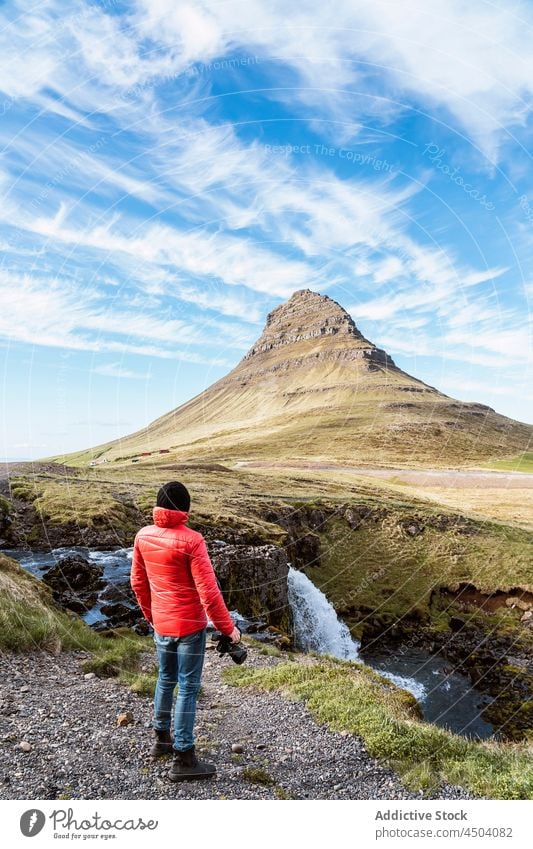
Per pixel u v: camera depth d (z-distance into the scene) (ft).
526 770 19.65
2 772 15.14
